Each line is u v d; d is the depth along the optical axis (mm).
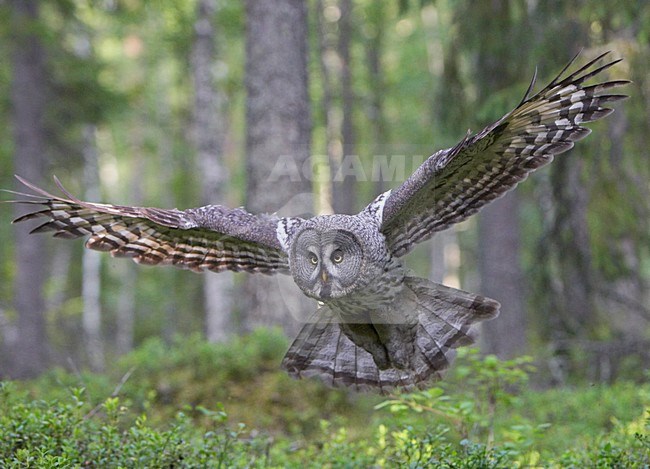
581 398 11766
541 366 16266
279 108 15375
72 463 7098
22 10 22266
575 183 15484
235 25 29812
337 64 31734
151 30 36250
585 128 6582
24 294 22609
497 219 19453
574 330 16406
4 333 25281
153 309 35906
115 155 41688
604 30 13812
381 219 6836
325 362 7254
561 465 7809
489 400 8906
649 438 7801
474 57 16531
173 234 7238
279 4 15641
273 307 14852
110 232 7105
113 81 34188
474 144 6434
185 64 32781
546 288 16672
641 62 13289
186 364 13180
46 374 13398
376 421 10156
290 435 11562
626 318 16906
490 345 19562
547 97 6348
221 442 8062
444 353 7016
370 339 7172
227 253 7340
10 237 27562
